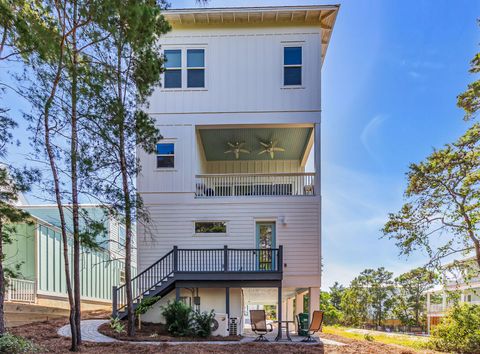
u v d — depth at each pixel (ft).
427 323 88.02
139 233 38.81
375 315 106.93
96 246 25.48
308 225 38.34
